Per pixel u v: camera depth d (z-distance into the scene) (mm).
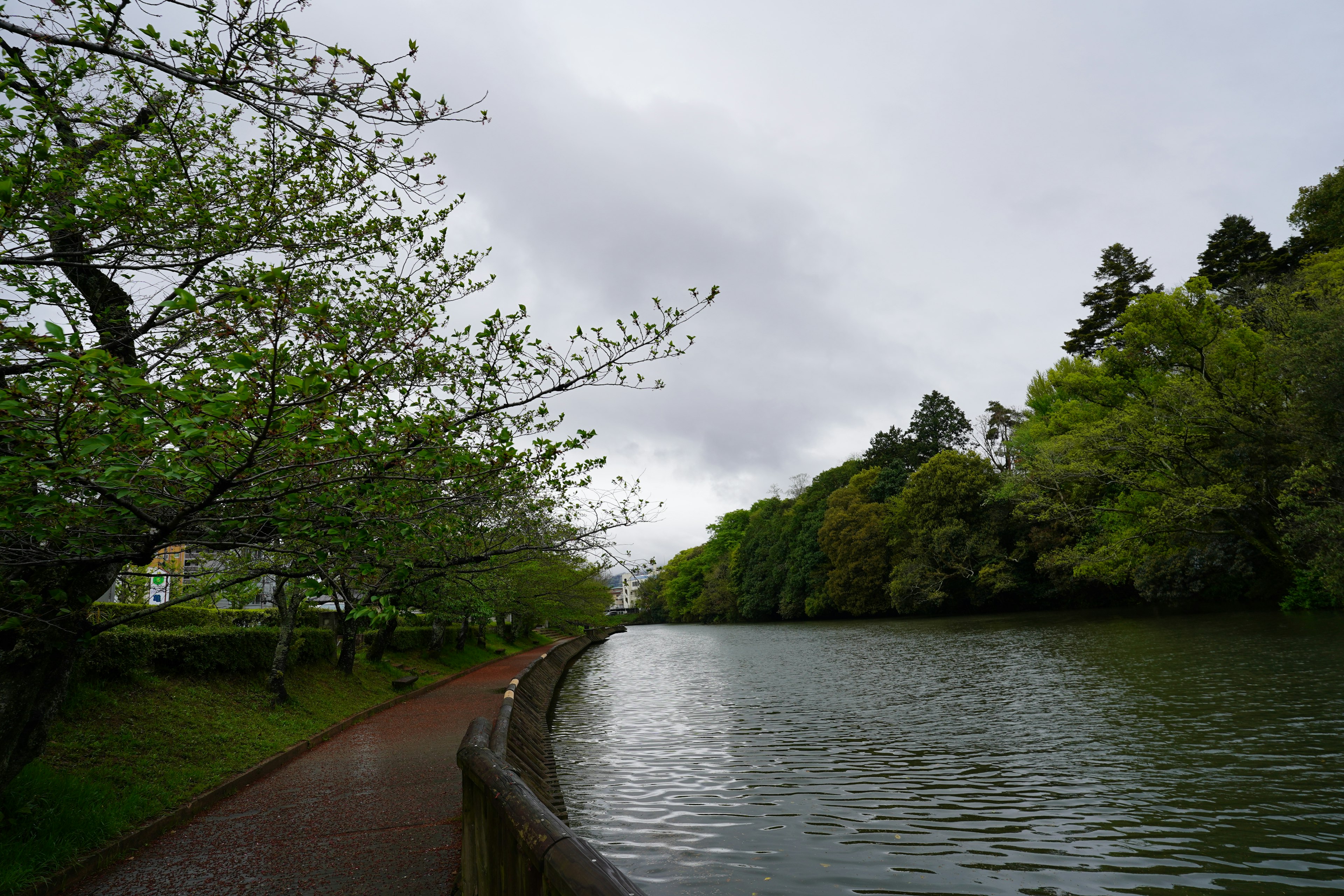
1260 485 31141
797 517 79438
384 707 17422
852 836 8328
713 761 12680
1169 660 20891
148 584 16562
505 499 7027
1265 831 7789
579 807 9938
